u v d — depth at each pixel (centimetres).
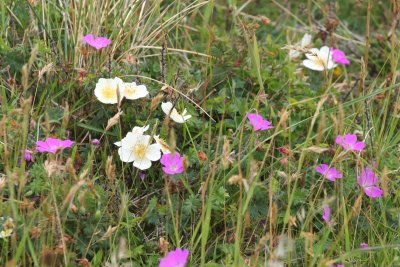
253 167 254
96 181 305
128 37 353
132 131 298
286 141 328
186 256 241
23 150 260
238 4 452
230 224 291
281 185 296
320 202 293
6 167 253
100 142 319
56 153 266
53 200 258
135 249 269
